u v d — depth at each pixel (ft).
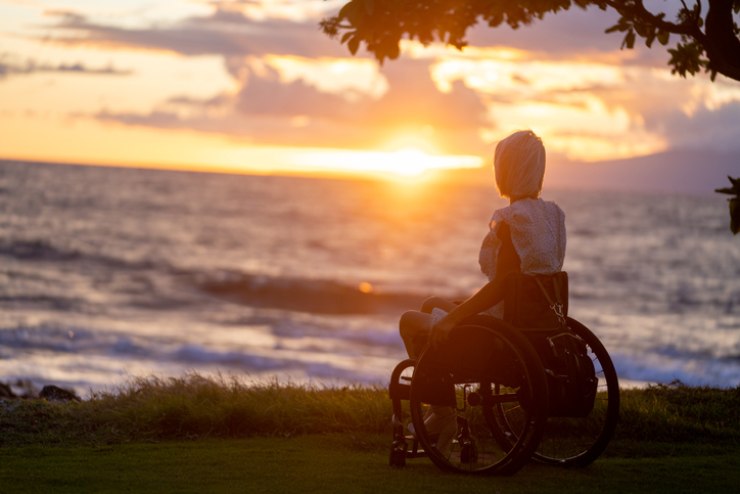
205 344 104.88
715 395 31.63
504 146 20.62
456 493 18.43
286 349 103.81
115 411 27.48
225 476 19.93
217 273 195.62
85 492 18.29
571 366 19.71
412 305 160.04
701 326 139.74
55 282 168.66
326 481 19.44
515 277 19.76
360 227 411.13
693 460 22.35
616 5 29.37
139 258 223.10
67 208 409.08
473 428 25.14
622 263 265.13
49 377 74.18
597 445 21.16
